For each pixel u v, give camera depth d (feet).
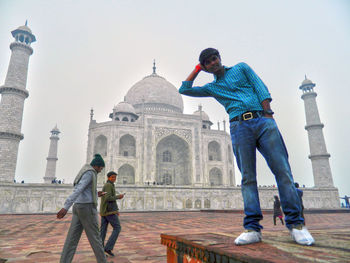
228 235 9.94
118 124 166.50
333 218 62.85
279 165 9.26
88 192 15.07
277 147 9.51
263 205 147.64
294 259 5.40
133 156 169.37
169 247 10.53
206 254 7.36
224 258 6.53
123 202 125.49
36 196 116.78
